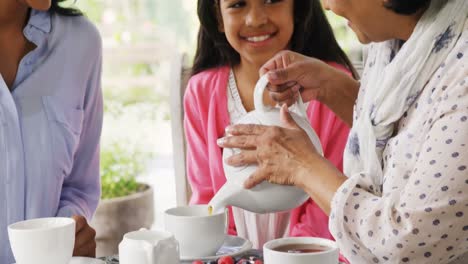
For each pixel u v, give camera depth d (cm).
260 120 132
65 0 160
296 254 107
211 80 184
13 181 149
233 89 181
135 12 582
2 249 149
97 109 166
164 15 592
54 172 154
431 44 118
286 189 127
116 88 563
